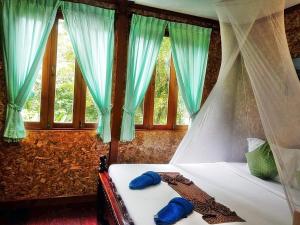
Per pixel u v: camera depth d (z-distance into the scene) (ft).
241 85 11.18
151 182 7.93
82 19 11.03
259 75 7.13
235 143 11.75
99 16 11.30
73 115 11.57
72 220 10.12
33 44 10.31
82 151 11.59
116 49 12.00
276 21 7.47
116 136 12.20
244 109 11.45
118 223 6.05
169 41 13.05
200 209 6.60
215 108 10.84
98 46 11.33
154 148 13.01
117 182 8.14
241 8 7.45
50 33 11.01
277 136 6.66
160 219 5.64
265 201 7.71
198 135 10.88
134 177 8.64
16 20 10.05
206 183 8.80
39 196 11.03
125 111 11.97
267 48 7.29
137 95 12.16
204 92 13.85
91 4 11.36
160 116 13.23
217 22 13.70
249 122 11.62
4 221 9.74
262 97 6.92
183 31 12.79
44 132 10.94
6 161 10.48
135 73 12.03
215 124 11.09
